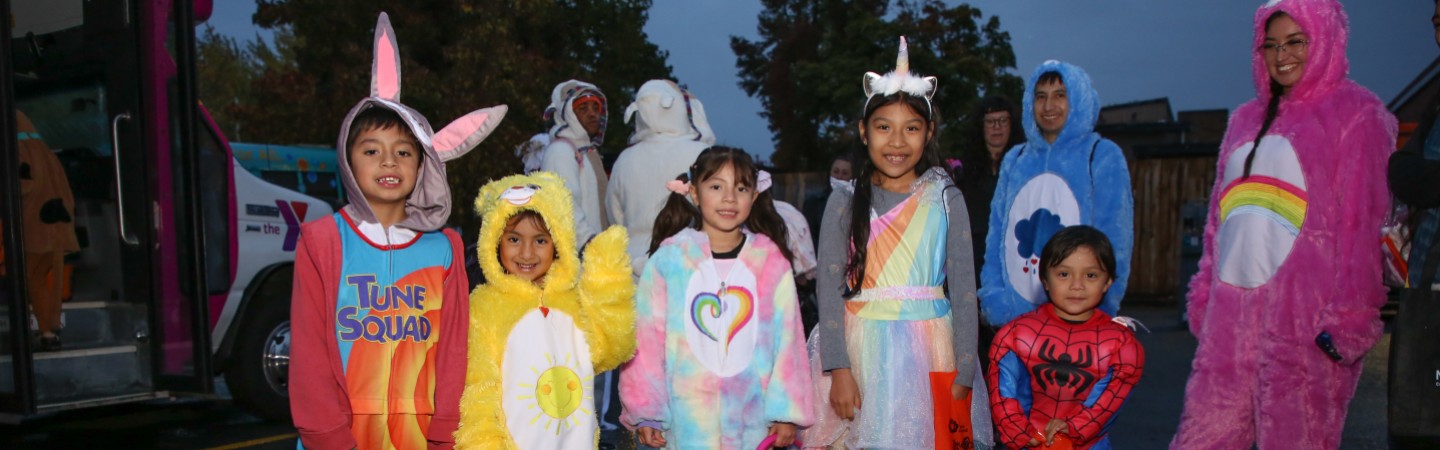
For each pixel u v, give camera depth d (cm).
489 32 1723
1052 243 311
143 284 458
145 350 459
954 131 1928
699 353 309
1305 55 317
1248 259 325
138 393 457
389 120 270
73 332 462
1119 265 340
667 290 315
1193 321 357
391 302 269
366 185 265
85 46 467
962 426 312
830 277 324
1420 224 276
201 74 2955
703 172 312
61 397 435
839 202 330
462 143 287
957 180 432
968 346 311
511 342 283
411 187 272
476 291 291
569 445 288
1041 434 305
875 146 316
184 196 449
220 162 495
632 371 312
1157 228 1309
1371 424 505
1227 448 331
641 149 433
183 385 447
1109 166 346
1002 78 2103
